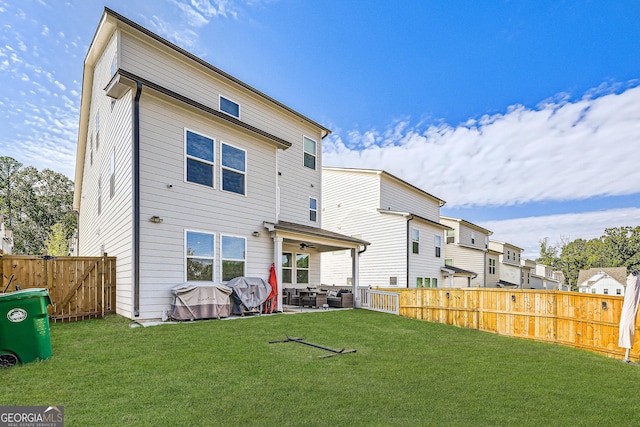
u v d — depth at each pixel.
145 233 8.23
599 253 61.25
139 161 8.29
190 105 9.17
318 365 5.17
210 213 9.66
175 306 8.20
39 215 39.16
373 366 5.30
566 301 8.28
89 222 14.79
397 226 18.61
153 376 4.33
